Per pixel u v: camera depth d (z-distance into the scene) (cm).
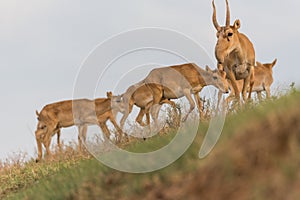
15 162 4750
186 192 2530
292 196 2089
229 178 2400
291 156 2248
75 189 3092
